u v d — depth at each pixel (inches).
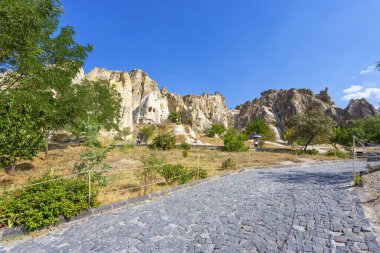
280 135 4276.6
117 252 194.5
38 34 401.7
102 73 4133.9
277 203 305.6
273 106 5078.7
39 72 414.0
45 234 238.4
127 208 316.5
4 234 224.1
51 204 255.3
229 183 458.6
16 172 573.6
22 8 342.0
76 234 236.2
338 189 355.9
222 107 5684.1
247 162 813.2
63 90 507.8
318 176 500.7
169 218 270.5
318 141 1416.1
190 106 5211.6
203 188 421.7
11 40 345.4
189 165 705.0
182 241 210.1
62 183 305.4
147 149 1249.4
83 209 285.9
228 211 285.4
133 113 4244.6
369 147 1614.2
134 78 4901.6
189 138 2407.7
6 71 406.3
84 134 421.4
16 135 343.0
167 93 5339.6
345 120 4008.4
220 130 3125.0
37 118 418.9
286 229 220.8
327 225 221.5
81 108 601.3
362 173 479.2
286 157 994.7
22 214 240.4
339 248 178.1
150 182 442.6
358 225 214.1
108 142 1339.8
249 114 5211.6
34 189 278.8
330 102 4628.4
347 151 1362.0
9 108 337.4
